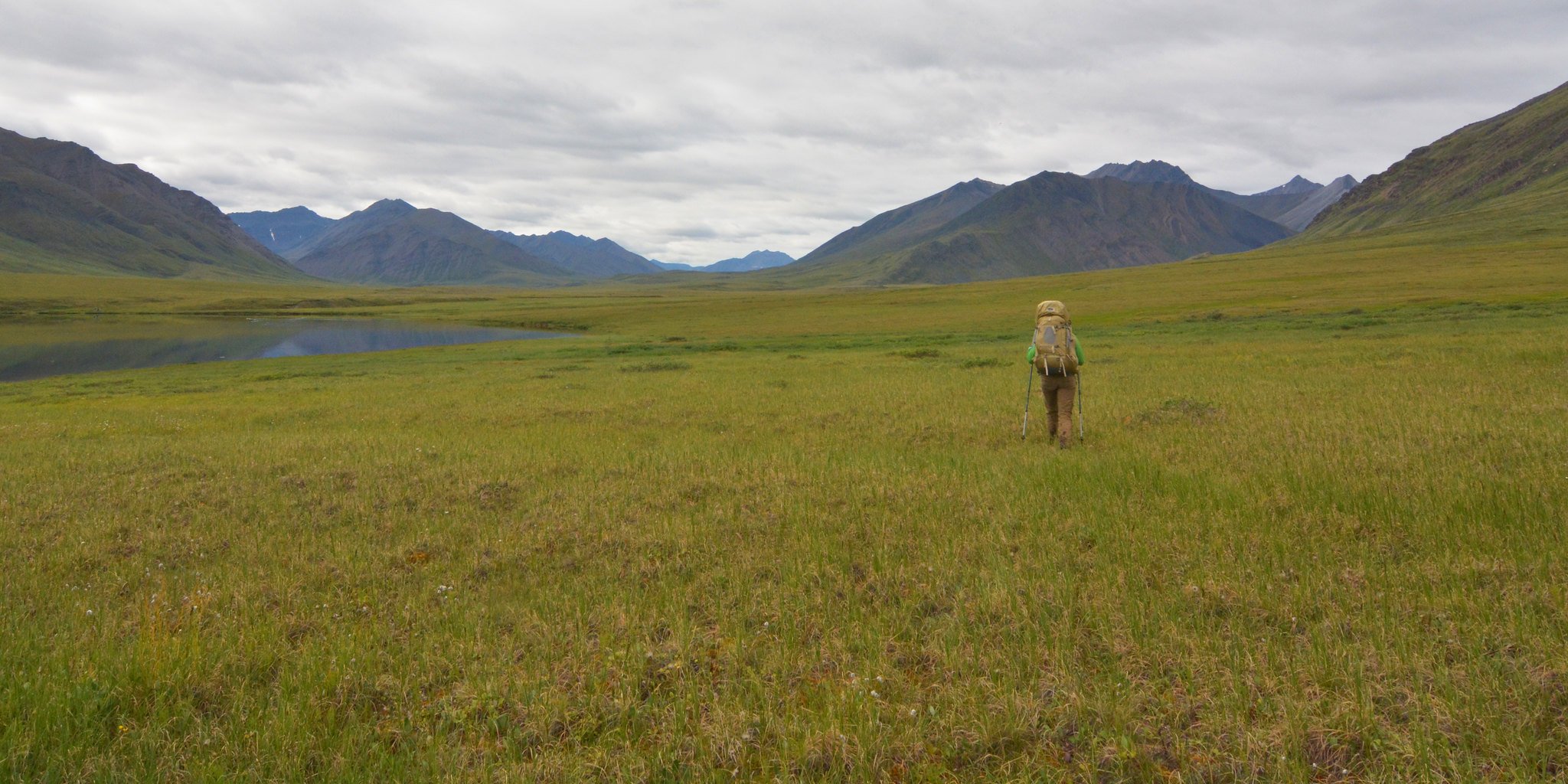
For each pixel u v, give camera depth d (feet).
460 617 20.10
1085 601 18.85
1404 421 40.93
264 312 497.46
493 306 558.56
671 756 13.41
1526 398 46.37
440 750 13.92
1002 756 13.16
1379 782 11.94
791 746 13.44
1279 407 50.26
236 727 14.61
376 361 175.83
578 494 33.78
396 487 36.22
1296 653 15.78
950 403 62.13
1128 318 225.97
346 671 16.72
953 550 23.61
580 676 16.35
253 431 61.62
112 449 48.98
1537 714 13.03
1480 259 360.89
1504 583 18.51
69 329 350.02
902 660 16.88
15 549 27.58
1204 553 22.07
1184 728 13.84
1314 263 441.68
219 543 28.04
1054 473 32.76
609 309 472.03
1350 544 22.12
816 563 23.12
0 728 14.30
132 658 16.87
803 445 45.60
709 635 18.45
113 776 13.05
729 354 159.53
